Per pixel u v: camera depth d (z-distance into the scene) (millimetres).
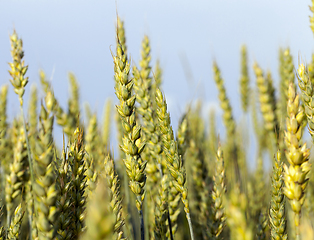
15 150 651
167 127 669
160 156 693
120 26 718
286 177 595
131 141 640
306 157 591
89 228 352
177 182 665
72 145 640
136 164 637
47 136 575
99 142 747
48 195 575
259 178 754
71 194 621
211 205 679
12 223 645
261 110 798
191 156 747
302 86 635
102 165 686
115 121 782
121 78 643
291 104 598
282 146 666
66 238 609
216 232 673
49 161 576
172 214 688
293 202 591
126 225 694
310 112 631
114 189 629
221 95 871
